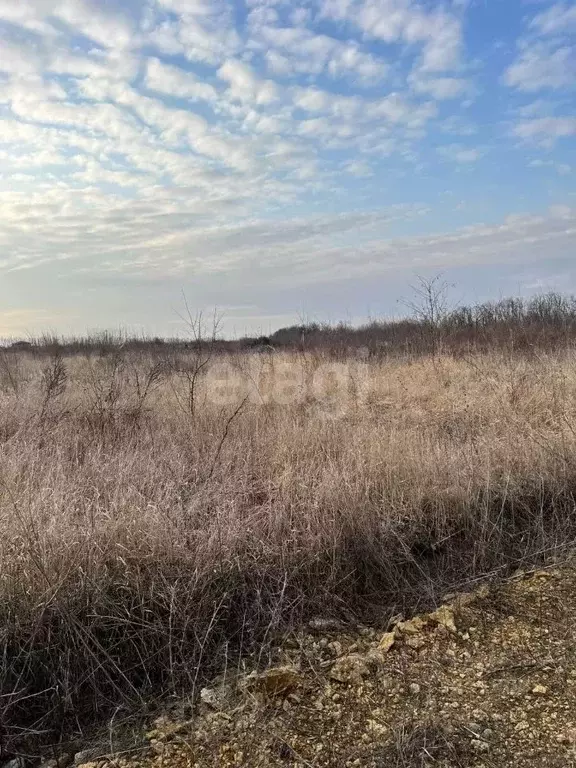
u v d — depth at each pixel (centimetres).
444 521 407
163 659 293
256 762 223
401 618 323
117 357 1012
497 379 797
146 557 324
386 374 979
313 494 418
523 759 214
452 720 238
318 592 342
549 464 475
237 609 325
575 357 913
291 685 266
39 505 361
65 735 258
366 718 245
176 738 241
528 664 273
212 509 405
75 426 611
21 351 1490
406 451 489
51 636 286
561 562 371
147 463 477
